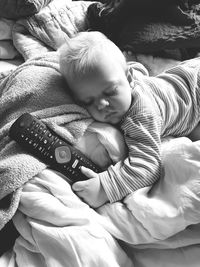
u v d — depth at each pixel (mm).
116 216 691
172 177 696
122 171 710
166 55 1141
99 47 734
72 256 635
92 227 662
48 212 659
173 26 1141
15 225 688
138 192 699
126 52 1157
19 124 706
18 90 766
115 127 773
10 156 714
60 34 1211
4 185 677
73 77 733
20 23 1220
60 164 708
